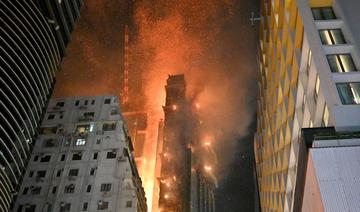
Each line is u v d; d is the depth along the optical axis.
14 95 67.06
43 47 75.94
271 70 54.94
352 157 26.02
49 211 65.12
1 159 62.66
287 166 45.47
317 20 36.16
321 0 37.31
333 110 28.77
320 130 28.38
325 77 30.97
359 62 32.19
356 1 37.56
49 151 72.44
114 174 68.75
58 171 69.88
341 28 35.59
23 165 69.44
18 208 65.69
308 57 35.81
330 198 24.20
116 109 77.88
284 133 45.91
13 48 69.62
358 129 27.91
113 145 72.62
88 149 72.38
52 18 78.94
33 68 72.50
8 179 63.78
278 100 48.97
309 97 34.72
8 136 63.88
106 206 65.19
